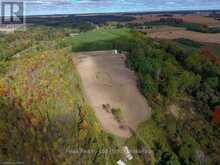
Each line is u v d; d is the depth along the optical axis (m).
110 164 38.34
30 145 35.53
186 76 63.78
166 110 54.81
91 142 39.47
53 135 38.25
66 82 49.41
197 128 50.72
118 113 51.00
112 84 62.09
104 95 57.16
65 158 36.59
